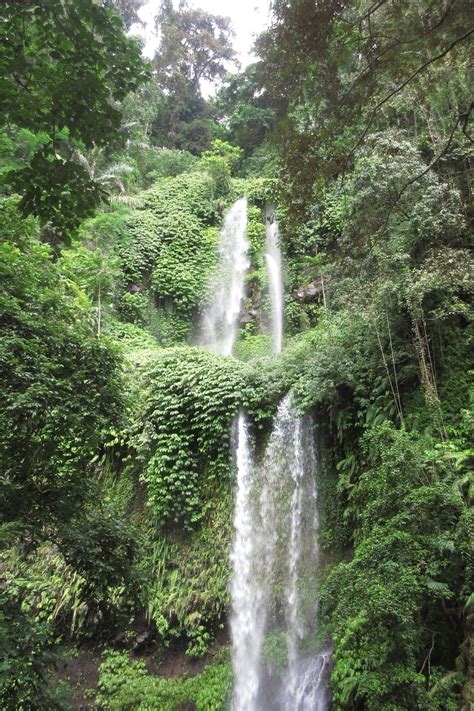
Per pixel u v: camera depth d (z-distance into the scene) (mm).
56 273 6953
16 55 3297
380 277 6836
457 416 6207
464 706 3762
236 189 19750
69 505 4797
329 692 5699
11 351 4418
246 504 8695
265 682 6832
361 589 3824
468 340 6711
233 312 16312
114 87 3658
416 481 4734
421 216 6547
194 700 6844
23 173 3736
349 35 3373
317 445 8242
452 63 3939
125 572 4844
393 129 7465
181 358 10328
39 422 4531
